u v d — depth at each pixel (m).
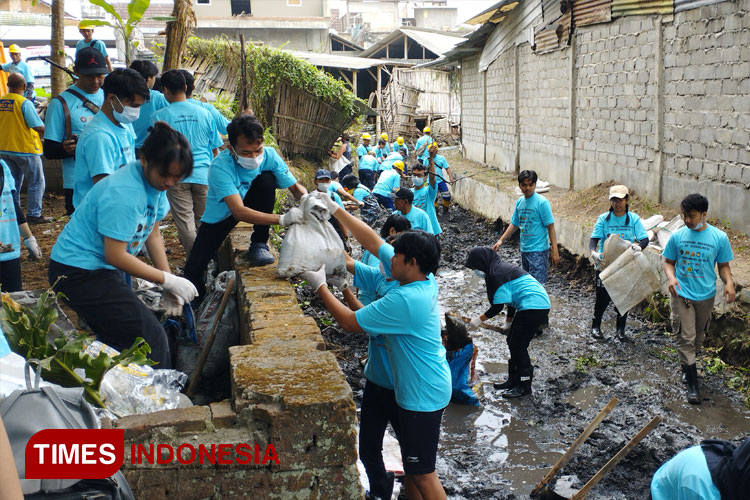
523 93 15.41
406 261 3.42
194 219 6.06
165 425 2.81
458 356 5.91
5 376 2.20
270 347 3.46
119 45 18.66
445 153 22.94
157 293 5.15
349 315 3.54
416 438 3.48
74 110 5.95
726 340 7.00
